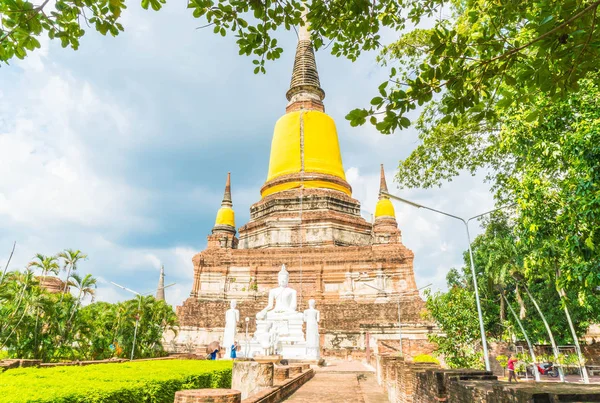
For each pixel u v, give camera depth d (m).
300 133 51.94
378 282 40.66
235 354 30.16
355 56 7.93
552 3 5.09
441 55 5.75
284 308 32.91
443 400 7.22
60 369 14.90
